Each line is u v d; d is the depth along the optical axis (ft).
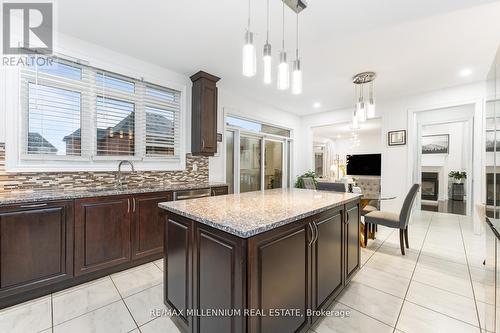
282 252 4.14
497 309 4.24
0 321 5.36
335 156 32.94
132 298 6.31
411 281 7.20
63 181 8.04
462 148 23.39
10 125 7.02
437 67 10.34
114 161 9.26
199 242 4.38
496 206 4.37
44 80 7.67
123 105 9.62
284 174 19.33
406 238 10.00
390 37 7.98
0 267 5.73
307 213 4.67
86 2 6.42
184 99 11.45
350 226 6.79
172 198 9.15
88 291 6.63
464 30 7.50
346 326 5.24
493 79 4.82
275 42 8.32
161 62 10.12
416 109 14.16
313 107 17.53
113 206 7.59
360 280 7.27
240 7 6.60
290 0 5.68
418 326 5.22
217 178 13.32
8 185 7.03
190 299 4.63
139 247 8.20
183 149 11.44
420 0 6.20
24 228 6.02
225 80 12.23
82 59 8.33
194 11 6.80
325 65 10.15
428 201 23.80
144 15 6.99
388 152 15.28
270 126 17.71
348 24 7.27
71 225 6.73
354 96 14.73
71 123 8.27
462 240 11.06
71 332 5.02
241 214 4.46
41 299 6.22
